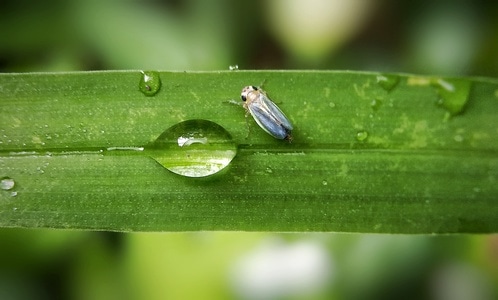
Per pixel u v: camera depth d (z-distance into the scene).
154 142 0.08
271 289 0.09
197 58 0.10
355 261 0.09
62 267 0.09
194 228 0.08
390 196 0.08
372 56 0.10
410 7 0.10
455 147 0.08
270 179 0.08
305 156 0.08
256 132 0.08
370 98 0.08
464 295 0.09
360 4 0.10
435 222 0.08
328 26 0.10
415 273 0.09
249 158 0.08
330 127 0.08
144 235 0.09
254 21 0.10
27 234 0.09
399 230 0.08
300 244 0.09
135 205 0.08
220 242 0.09
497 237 0.09
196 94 0.08
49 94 0.08
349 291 0.09
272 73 0.08
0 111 0.08
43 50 0.10
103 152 0.08
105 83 0.08
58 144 0.08
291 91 0.08
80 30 0.10
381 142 0.08
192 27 0.10
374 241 0.09
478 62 0.10
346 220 0.08
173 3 0.10
